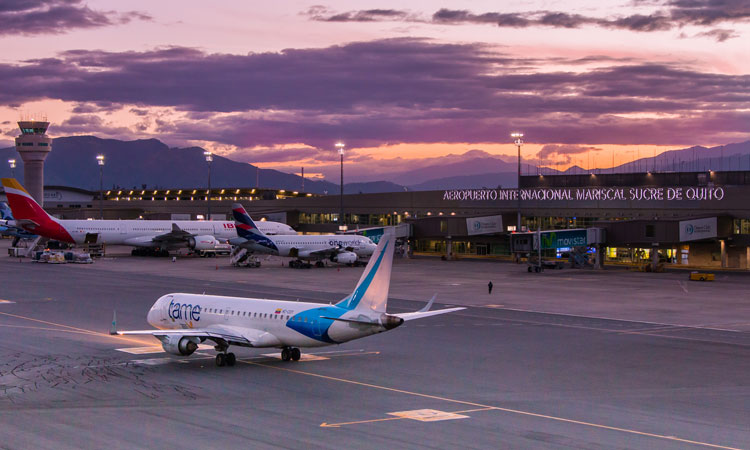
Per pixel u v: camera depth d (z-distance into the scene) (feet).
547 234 370.32
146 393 118.83
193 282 302.25
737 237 387.75
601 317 213.66
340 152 470.80
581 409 110.11
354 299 138.41
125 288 277.23
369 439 92.99
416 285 301.02
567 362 148.15
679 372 139.13
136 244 449.06
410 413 106.73
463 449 89.10
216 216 641.81
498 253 488.85
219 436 94.02
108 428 97.91
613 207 435.94
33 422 101.09
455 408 110.01
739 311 227.61
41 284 289.94
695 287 297.94
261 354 153.99
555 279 330.75
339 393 119.44
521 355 155.43
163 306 161.79
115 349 158.92
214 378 130.41
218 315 150.10
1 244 576.61
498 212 474.49
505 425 100.48
